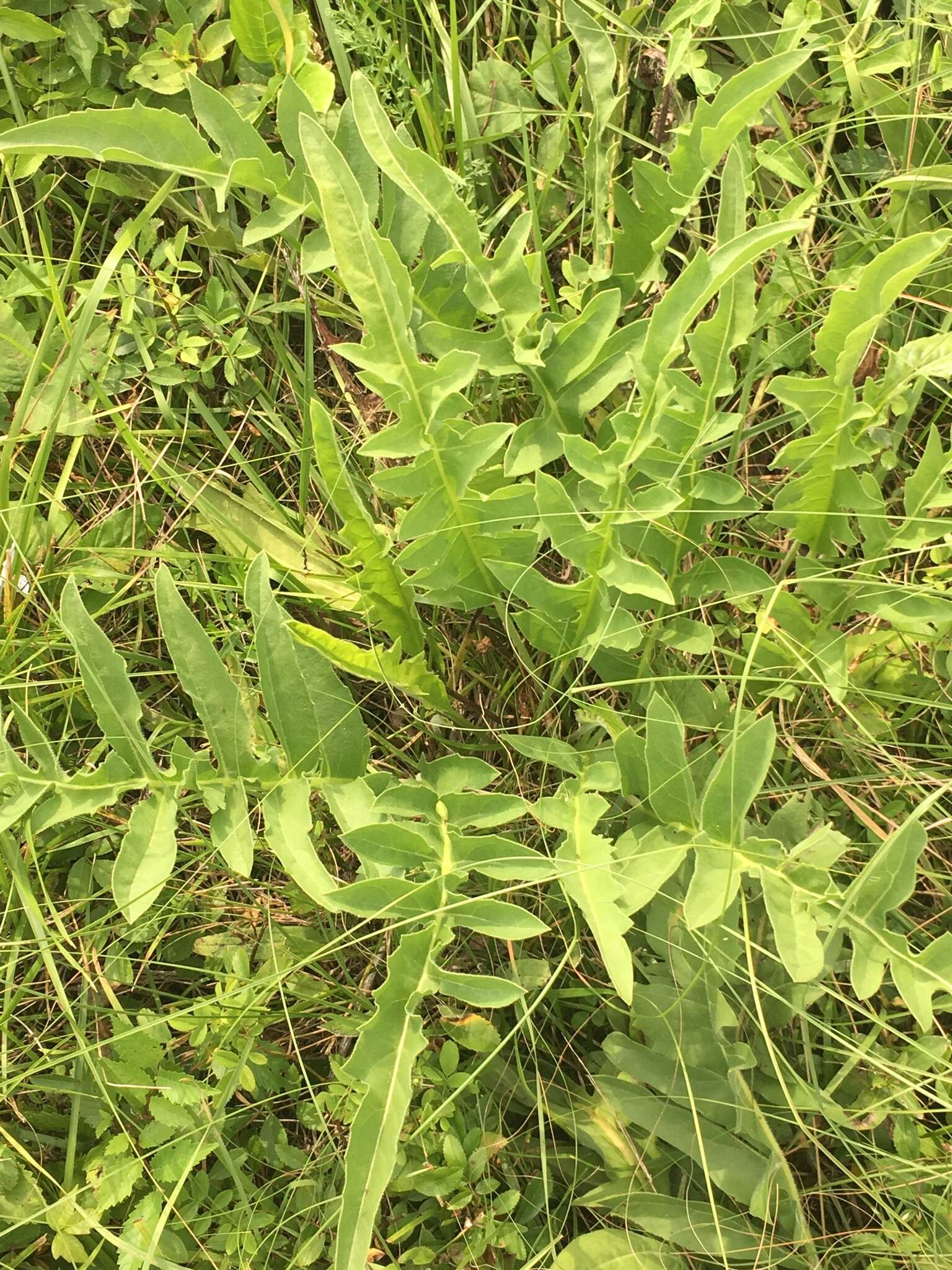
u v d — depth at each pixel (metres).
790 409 0.87
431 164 0.70
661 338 0.67
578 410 0.77
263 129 0.90
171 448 0.91
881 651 0.85
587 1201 0.78
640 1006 0.78
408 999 0.64
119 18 0.87
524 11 0.91
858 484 0.74
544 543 0.88
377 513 0.89
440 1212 0.79
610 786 0.74
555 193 0.92
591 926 0.67
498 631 0.88
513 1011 0.83
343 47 0.86
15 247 0.90
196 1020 0.80
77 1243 0.78
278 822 0.70
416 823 0.70
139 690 0.90
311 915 0.85
